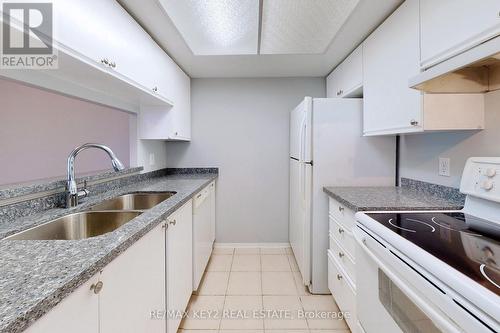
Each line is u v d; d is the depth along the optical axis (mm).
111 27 1365
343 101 2105
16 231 1032
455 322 652
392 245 963
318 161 2117
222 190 3148
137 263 1041
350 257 1573
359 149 2107
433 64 1260
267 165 3125
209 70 2795
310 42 2072
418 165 1857
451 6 1146
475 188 1208
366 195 1714
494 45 847
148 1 1522
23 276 639
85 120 2547
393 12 1606
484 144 1328
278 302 2045
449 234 987
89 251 796
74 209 1372
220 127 3123
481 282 633
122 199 1851
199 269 2189
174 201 1516
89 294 735
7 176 2211
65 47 1052
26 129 2285
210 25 1793
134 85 1631
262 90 3096
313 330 1725
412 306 865
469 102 1330
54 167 2439
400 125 1528
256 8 1581
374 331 1142
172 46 2152
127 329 955
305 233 2176
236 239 3152
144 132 2402
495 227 1078
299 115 2371
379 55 1765
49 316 588
